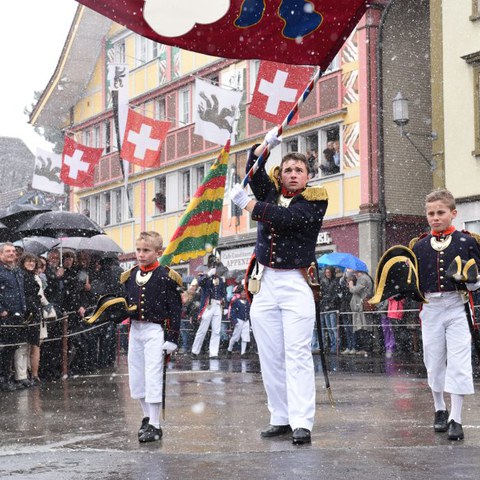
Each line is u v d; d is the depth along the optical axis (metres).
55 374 14.42
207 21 6.05
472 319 6.64
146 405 6.92
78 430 7.46
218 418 8.03
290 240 6.54
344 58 27.45
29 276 12.91
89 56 42.16
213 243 8.21
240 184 6.58
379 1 26.70
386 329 20.16
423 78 27.22
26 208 18.66
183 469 5.20
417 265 6.74
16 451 6.29
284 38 6.36
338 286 20.89
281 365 6.68
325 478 4.77
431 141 27.28
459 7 23.58
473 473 4.86
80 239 18.61
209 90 24.12
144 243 6.92
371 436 6.51
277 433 6.70
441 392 6.77
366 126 26.61
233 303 22.17
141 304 6.83
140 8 5.82
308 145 28.97
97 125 42.66
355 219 26.64
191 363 18.23
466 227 23.30
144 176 38.72
